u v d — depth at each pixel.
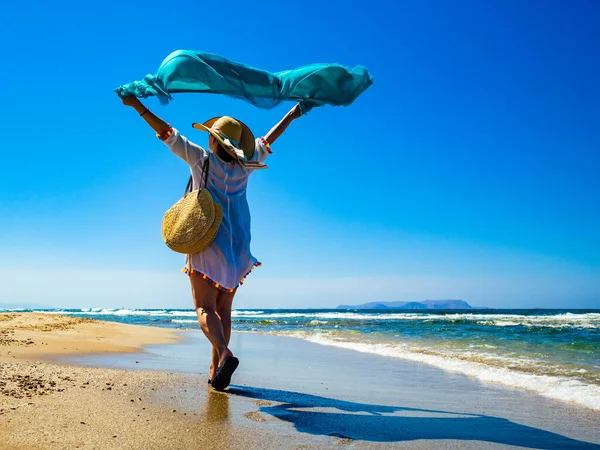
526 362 6.41
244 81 3.55
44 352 6.14
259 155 3.85
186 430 2.52
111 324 13.78
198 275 3.41
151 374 4.42
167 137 3.37
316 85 3.78
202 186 3.47
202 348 8.55
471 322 24.17
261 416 2.94
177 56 3.41
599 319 28.09
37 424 2.43
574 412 3.41
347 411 3.27
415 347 8.92
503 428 2.91
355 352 8.22
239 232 3.57
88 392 3.30
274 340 11.44
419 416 3.20
